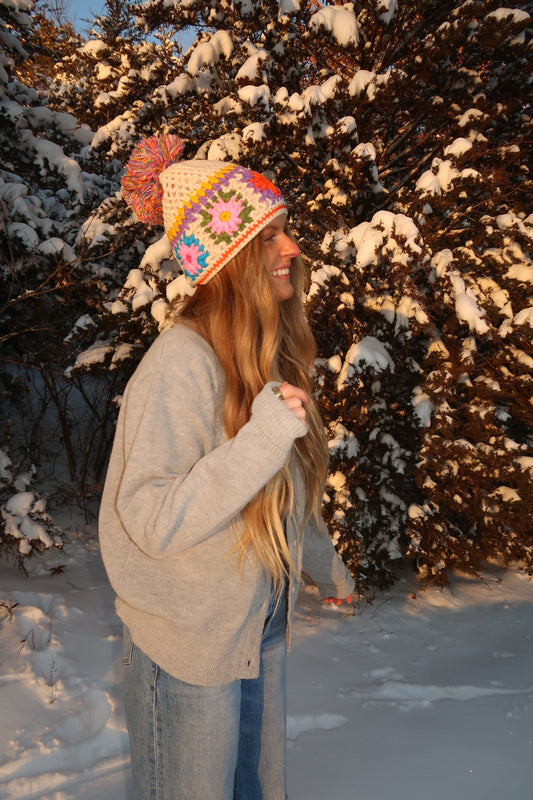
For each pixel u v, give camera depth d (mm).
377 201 3893
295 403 981
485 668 2732
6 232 4164
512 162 3795
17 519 3820
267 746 1312
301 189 4465
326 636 3088
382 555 3625
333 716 2289
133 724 1160
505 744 2090
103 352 4191
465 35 3879
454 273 3416
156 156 1314
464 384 3707
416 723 2244
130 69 4766
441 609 3506
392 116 4133
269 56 4031
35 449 4965
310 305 3342
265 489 1117
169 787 1117
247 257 1175
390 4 3730
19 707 2252
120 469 1111
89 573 3850
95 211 4582
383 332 3527
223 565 1092
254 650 1140
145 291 3797
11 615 3049
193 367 1070
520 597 3676
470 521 3871
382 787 1854
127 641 1200
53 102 6398
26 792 1826
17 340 4559
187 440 1035
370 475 3619
